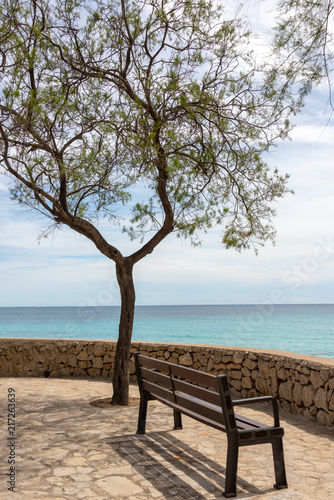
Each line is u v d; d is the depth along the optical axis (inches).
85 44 245.0
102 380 343.0
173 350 326.0
